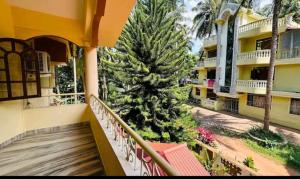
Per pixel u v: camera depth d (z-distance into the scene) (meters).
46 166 2.75
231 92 12.37
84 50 4.93
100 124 3.15
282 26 9.37
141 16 7.58
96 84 5.09
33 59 3.44
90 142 3.72
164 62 7.92
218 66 13.48
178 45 7.94
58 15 4.19
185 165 4.45
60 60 6.17
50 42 5.94
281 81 10.24
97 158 3.04
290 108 9.96
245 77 12.06
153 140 7.91
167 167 1.02
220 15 12.69
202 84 16.36
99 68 12.22
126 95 8.12
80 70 10.28
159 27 7.77
